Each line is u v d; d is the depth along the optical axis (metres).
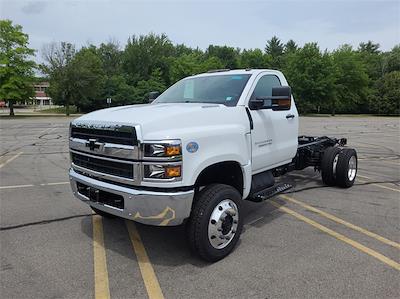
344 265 3.83
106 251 4.20
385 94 65.25
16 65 48.22
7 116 48.88
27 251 4.18
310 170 9.09
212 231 3.77
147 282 3.49
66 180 7.98
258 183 4.83
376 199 6.43
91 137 3.89
